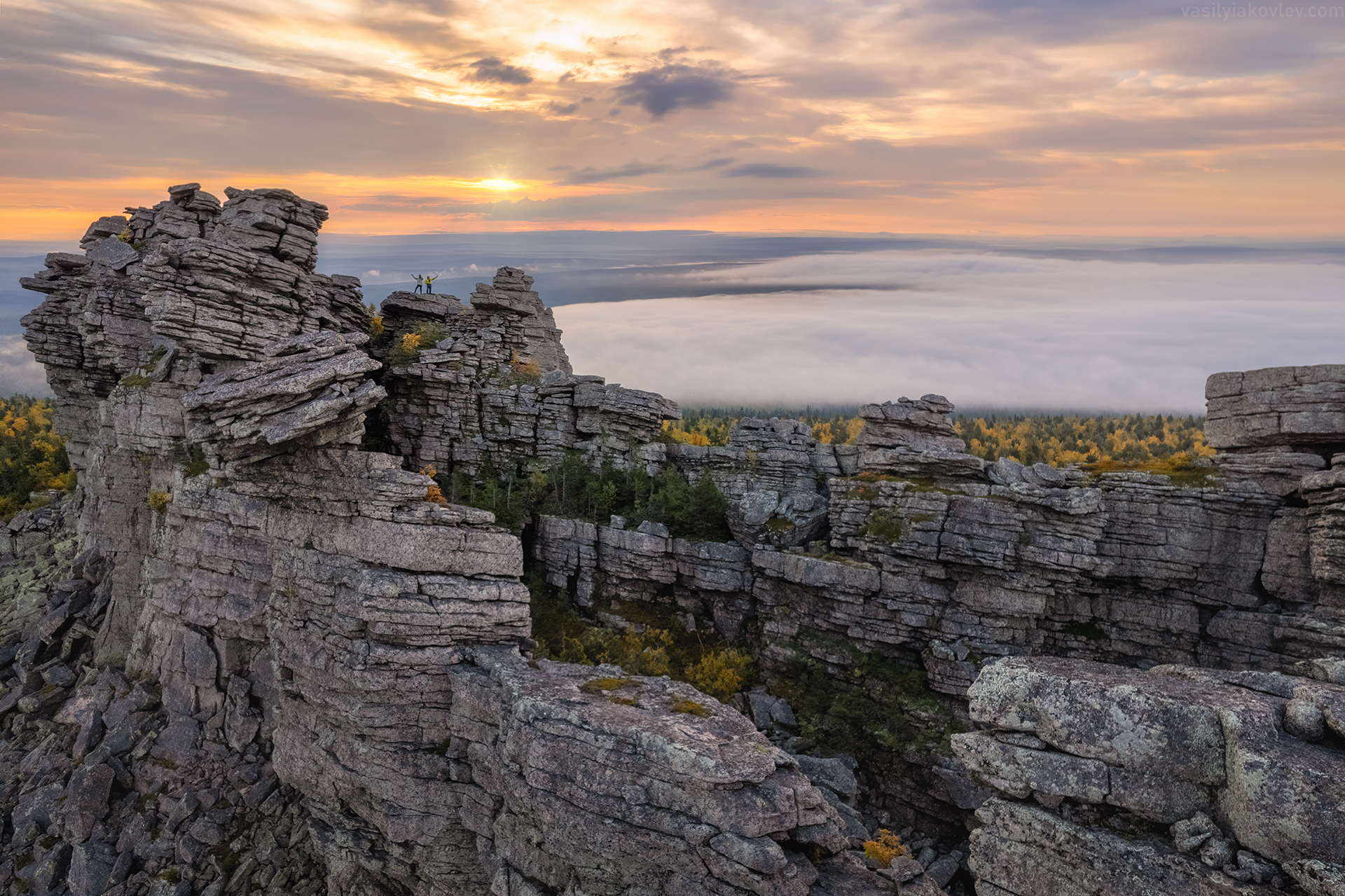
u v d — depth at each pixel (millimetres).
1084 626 50219
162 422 54688
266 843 42594
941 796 46219
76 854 43000
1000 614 50406
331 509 39781
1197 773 18031
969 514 51500
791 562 56125
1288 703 18141
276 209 57281
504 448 70250
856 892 26375
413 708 36406
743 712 52844
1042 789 19734
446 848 35906
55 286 70938
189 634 49188
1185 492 47344
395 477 37906
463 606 37219
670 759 27812
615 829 28328
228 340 52750
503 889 31812
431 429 69688
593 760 29031
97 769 45688
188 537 50500
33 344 70000
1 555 74500
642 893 28297
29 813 45781
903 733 49219
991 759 20641
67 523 73375
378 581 36344
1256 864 16547
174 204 63938
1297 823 16156
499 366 73625
